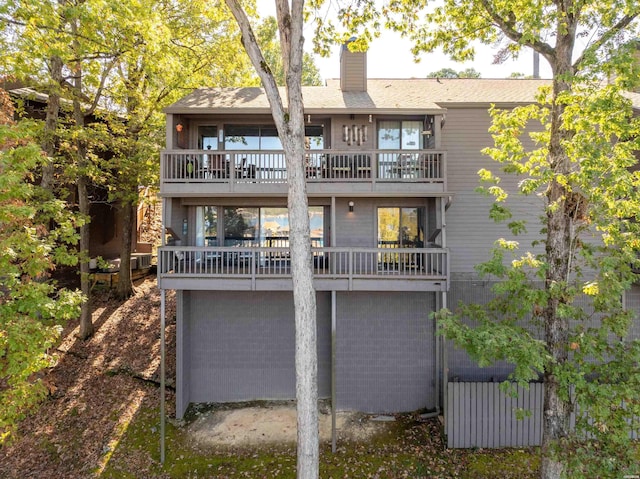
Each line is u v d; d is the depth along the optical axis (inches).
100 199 626.2
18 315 255.9
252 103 387.2
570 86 260.4
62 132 406.9
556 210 263.3
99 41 383.9
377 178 361.1
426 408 390.3
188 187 358.3
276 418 369.7
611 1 250.4
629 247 249.4
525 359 239.3
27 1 309.4
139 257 668.7
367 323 390.9
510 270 259.3
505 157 283.9
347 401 390.9
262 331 397.7
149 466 311.1
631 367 244.1
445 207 378.9
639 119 232.8
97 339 476.7
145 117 518.9
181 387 369.1
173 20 511.2
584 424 259.6
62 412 366.9
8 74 346.3
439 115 373.4
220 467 309.9
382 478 296.8
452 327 256.1
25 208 237.1
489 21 323.0
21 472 303.6
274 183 360.5
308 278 255.4
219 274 337.1
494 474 301.6
